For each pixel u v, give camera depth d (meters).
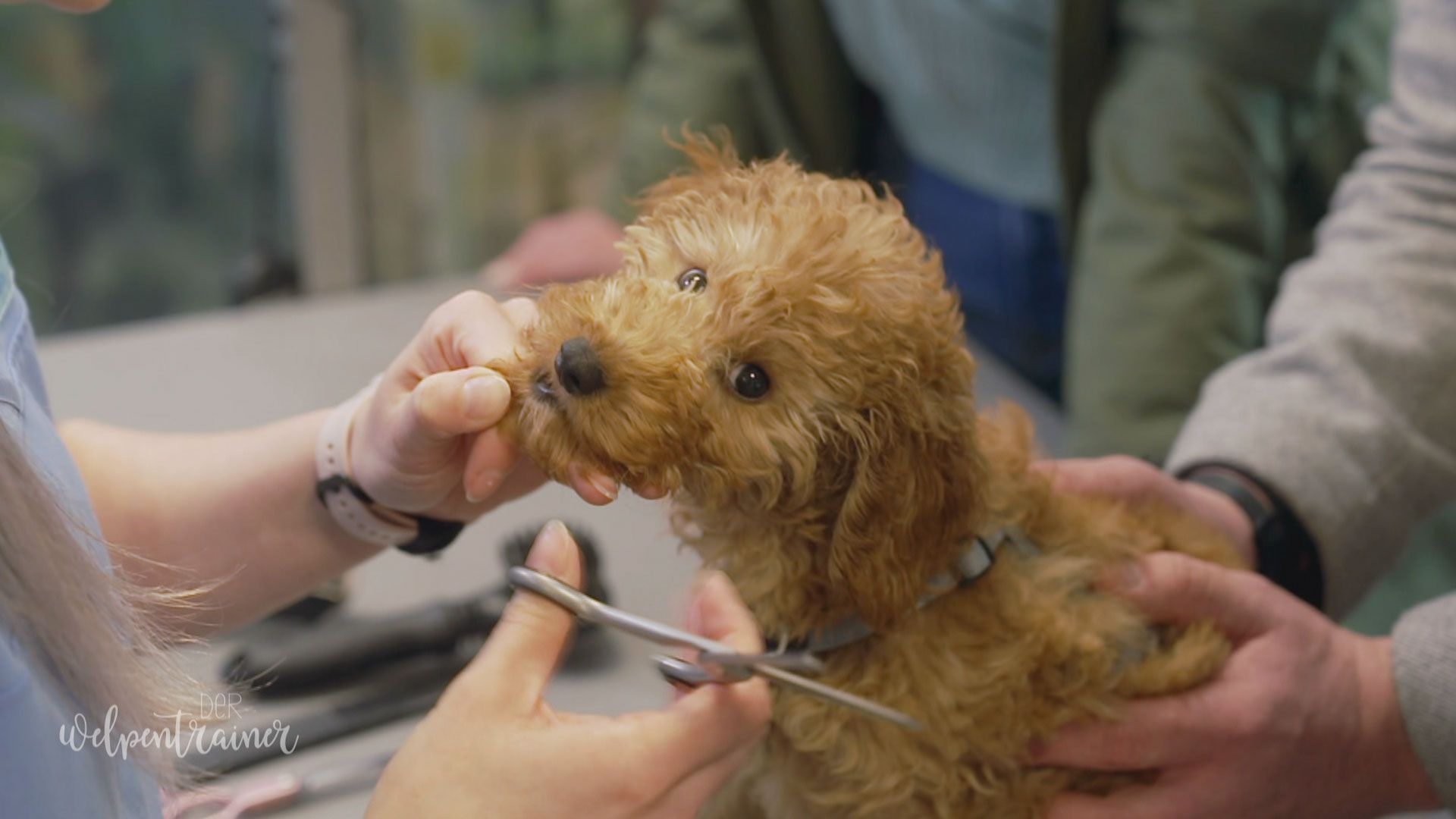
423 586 1.14
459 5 2.22
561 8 2.30
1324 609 1.03
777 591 0.73
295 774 0.88
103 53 2.12
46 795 0.49
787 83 1.71
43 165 2.13
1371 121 1.19
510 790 0.54
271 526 0.83
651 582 1.12
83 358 1.67
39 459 0.59
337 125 2.13
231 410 1.50
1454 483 1.04
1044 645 0.73
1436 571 1.45
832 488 0.71
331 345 1.72
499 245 2.41
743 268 0.67
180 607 0.68
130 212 2.22
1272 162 1.40
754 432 0.67
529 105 2.35
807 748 0.71
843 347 0.67
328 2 2.05
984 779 0.74
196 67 2.19
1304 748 0.83
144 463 0.85
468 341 0.69
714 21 1.75
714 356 0.66
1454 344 1.02
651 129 1.78
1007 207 1.70
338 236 2.21
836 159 1.77
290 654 0.97
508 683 0.56
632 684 0.99
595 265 1.67
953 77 1.57
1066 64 1.41
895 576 0.68
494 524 1.25
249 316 1.84
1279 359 1.07
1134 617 0.80
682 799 0.58
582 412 0.62
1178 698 0.79
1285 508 0.99
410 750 0.55
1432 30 1.08
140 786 0.58
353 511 0.81
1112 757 0.77
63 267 2.19
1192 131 1.36
